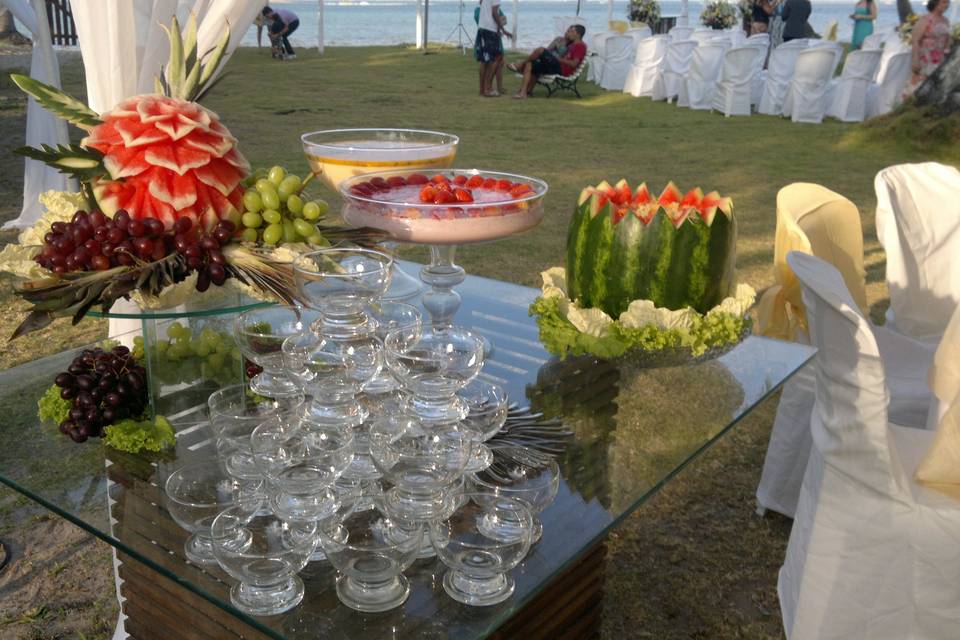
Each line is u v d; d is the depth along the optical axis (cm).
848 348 195
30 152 157
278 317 182
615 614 254
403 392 165
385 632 122
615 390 192
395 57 2006
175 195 159
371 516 140
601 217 201
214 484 154
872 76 1130
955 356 212
